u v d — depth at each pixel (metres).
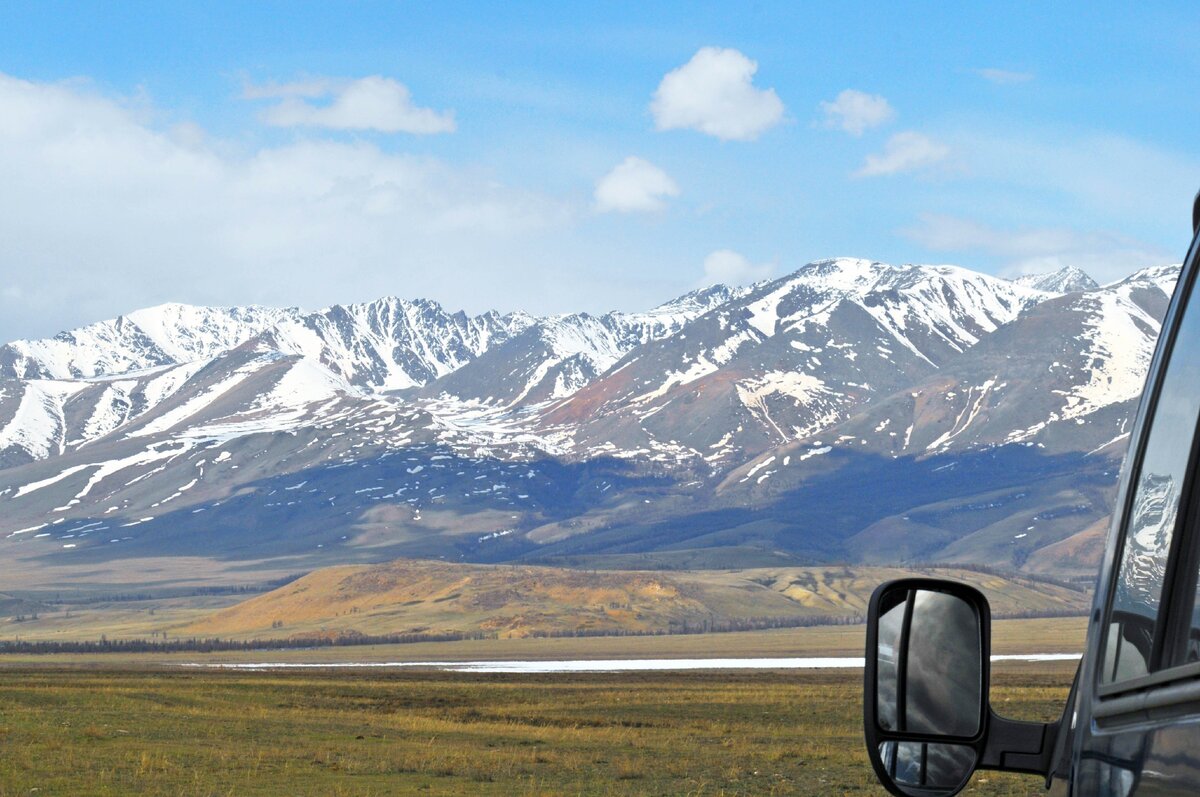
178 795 38.28
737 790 41.09
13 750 51.81
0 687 115.25
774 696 123.19
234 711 87.50
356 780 44.28
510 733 71.81
